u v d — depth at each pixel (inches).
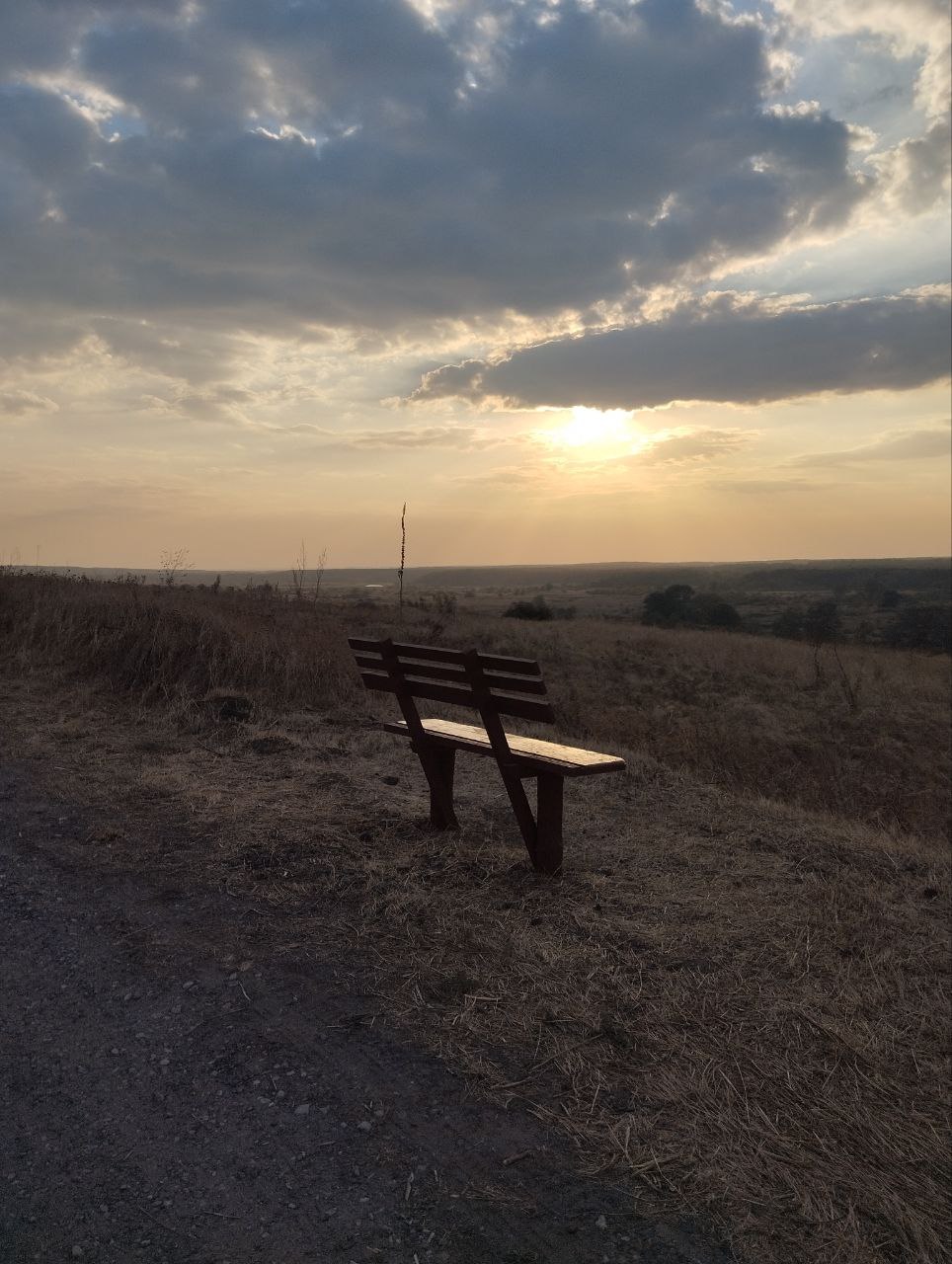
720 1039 136.3
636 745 393.7
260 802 234.7
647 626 1330.0
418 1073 125.7
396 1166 108.4
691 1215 101.7
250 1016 138.8
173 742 291.1
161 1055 129.9
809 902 189.6
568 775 180.9
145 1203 102.7
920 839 293.9
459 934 165.2
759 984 153.4
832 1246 98.3
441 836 216.5
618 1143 112.7
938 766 508.7
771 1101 122.8
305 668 379.2
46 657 387.2
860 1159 113.3
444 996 144.5
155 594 486.6
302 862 195.0
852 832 248.1
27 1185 105.2
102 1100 120.3
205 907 174.4
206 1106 119.1
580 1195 104.2
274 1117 117.0
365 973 151.2
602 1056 130.5
